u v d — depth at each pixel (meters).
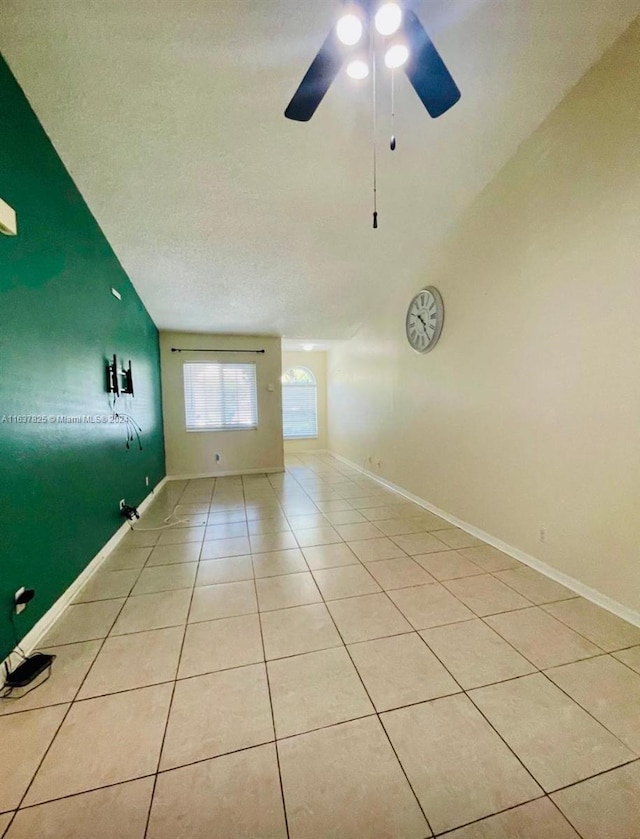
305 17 1.60
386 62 1.29
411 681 1.44
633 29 1.69
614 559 1.87
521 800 1.01
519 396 2.45
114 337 3.00
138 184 2.41
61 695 1.38
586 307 1.97
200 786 1.05
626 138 1.74
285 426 7.48
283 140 2.22
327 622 1.83
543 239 2.22
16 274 1.61
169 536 3.04
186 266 3.44
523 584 2.17
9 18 1.49
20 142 1.68
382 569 2.39
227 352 5.50
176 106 1.94
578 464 2.05
